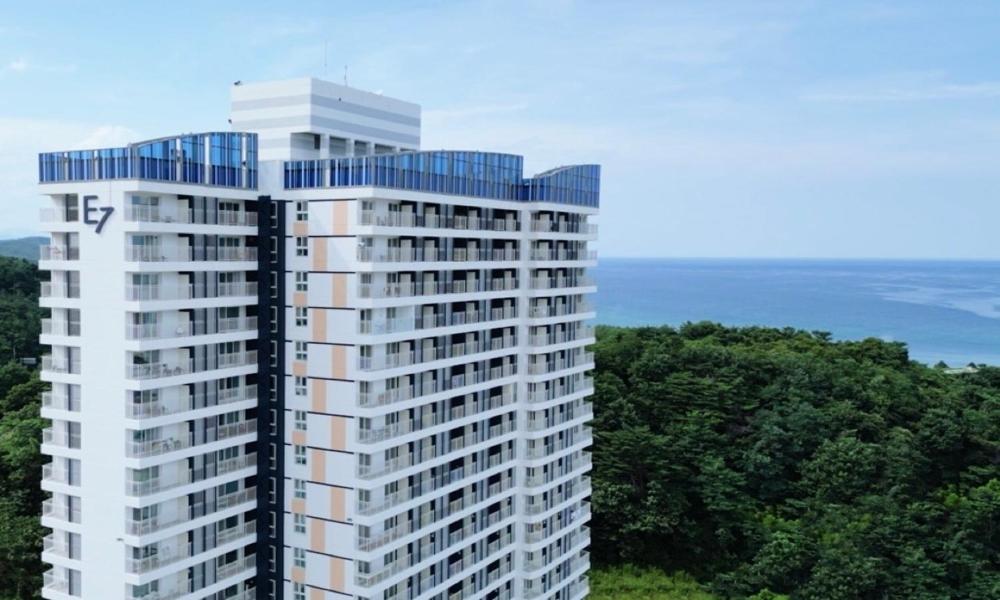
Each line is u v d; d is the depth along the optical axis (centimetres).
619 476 10938
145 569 5809
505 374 7888
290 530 6706
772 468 11312
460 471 7269
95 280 5822
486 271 7550
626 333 15675
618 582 10138
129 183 5600
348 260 6244
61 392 6069
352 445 6328
